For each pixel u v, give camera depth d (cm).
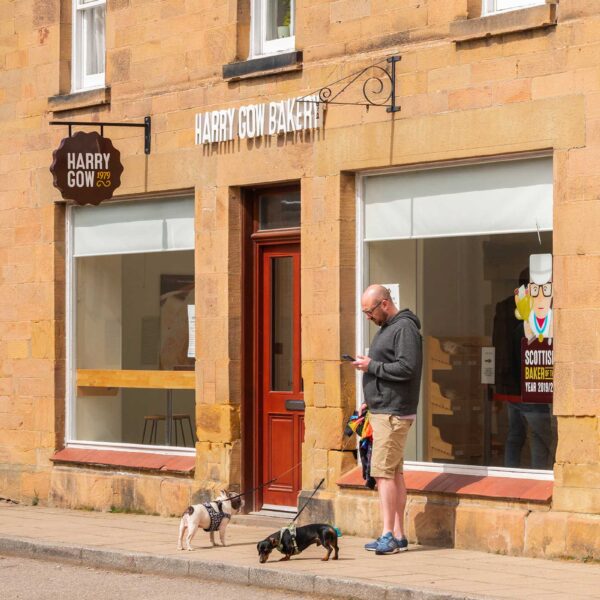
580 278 1245
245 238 1578
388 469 1272
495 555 1273
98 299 1761
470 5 1348
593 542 1218
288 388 1545
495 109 1313
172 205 1669
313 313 1471
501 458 1341
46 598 1141
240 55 1570
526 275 1317
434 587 1078
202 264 1596
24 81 1833
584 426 1238
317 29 1476
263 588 1177
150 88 1667
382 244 1441
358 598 1107
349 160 1437
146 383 1698
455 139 1345
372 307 1273
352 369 1452
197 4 1611
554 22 1269
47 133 1798
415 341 1266
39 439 1800
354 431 1320
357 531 1410
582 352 1241
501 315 1341
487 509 1298
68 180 1608
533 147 1283
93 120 1739
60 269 1792
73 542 1380
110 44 1719
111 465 1686
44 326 1797
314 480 1463
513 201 1327
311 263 1474
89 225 1772
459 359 1380
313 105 1469
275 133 1511
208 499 1570
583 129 1245
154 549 1321
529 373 1316
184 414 1650
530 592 1059
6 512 1695
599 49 1234
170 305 1669
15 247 1839
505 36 1306
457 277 1378
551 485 1278
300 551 1231
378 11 1417
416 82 1380
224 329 1566
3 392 1850
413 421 1291
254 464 1568
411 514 1357
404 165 1400
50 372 1788
